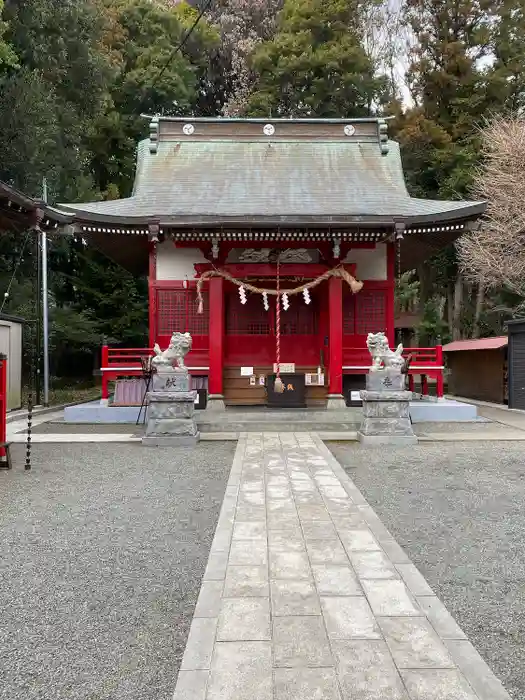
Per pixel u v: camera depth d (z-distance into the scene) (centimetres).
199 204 1436
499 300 2638
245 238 1320
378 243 1477
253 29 3831
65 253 2323
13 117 1870
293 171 1622
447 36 3034
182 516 549
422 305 3153
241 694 248
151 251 1466
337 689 252
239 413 1266
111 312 2588
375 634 303
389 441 985
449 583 386
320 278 1360
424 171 2994
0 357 775
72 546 462
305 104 3119
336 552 433
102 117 2598
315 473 728
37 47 2059
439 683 257
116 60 2830
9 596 366
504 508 578
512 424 1245
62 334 2139
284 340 1526
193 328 1460
